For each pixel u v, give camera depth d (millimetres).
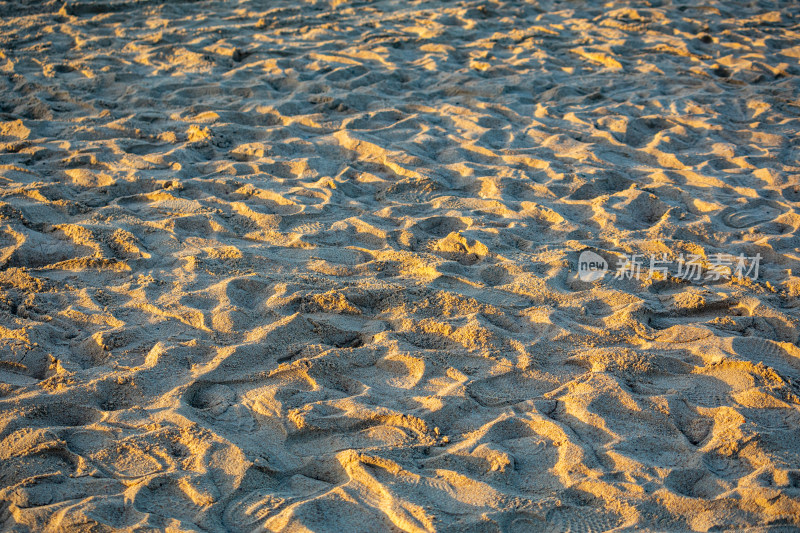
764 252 3074
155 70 5637
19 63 5621
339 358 2365
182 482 1820
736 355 2318
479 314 2615
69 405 2107
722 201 3607
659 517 1701
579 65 6023
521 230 3283
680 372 2309
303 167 4039
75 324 2543
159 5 7422
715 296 2705
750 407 2109
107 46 6172
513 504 1738
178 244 3146
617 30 7027
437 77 5637
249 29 6844
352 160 4207
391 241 3209
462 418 2119
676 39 6617
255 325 2541
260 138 4508
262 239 3221
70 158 4027
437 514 1699
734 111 4996
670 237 3209
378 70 5711
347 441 2025
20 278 2795
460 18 7266
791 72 5707
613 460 1903
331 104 5008
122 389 2199
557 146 4344
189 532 1643
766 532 1645
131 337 2443
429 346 2469
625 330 2520
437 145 4363
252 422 2080
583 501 1776
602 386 2203
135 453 1928
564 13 7621
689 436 2029
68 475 1848
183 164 4035
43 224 3232
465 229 3268
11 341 2361
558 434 1997
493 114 4926
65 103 4977
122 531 1654
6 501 1750
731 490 1776
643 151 4254
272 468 1894
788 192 3691
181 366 2318
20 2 7117
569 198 3707
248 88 5223
